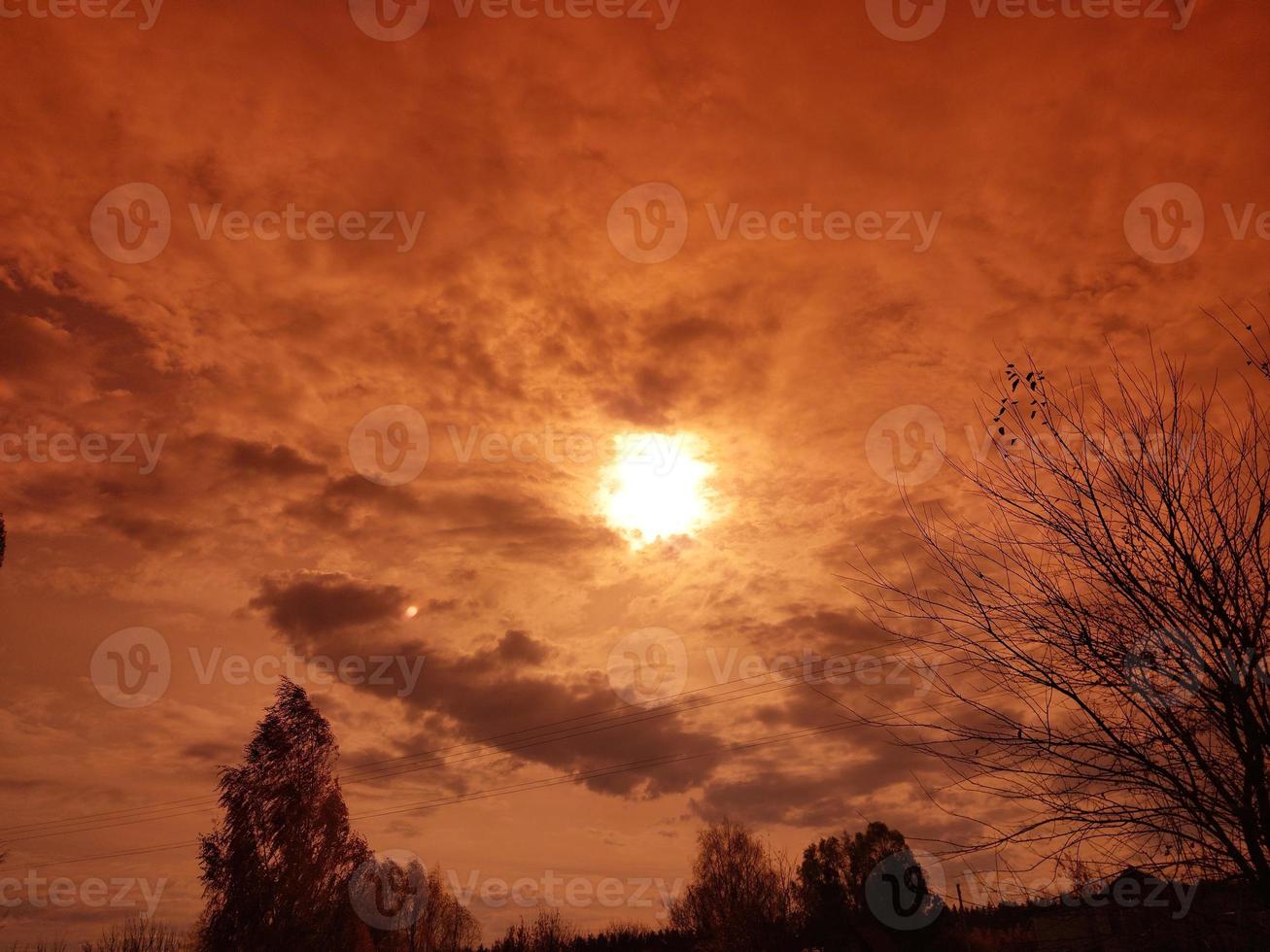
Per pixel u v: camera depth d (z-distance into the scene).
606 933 47.56
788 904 37.91
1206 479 6.19
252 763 27.44
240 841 25.81
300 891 25.39
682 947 40.47
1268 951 5.27
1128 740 5.95
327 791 28.02
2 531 20.86
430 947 36.25
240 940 24.25
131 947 23.78
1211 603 5.77
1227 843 5.44
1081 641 6.14
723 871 39.62
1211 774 5.55
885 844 36.34
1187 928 5.54
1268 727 5.54
